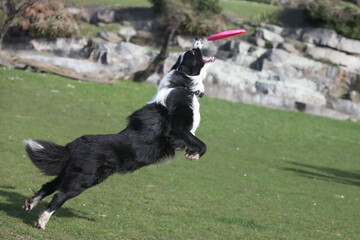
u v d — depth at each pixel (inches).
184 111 255.0
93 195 359.6
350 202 504.7
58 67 1119.0
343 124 1128.8
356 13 1400.1
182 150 259.0
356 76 1273.4
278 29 1360.7
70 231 245.4
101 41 1250.6
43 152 238.4
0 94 869.2
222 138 859.4
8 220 245.8
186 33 1284.4
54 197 239.0
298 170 677.3
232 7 1488.7
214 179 527.5
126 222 287.1
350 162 808.9
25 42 1199.6
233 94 1175.6
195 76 265.9
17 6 1045.2
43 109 823.1
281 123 1050.7
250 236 296.7
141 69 1208.2
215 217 343.3
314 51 1314.0
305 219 386.0
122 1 1428.4
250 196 458.6
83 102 943.7
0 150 481.7
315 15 1366.9
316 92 1227.9
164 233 272.8
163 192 418.0
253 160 708.0
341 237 332.8
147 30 1310.3
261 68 1245.7
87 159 239.0
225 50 1283.2
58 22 1210.0
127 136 246.5
